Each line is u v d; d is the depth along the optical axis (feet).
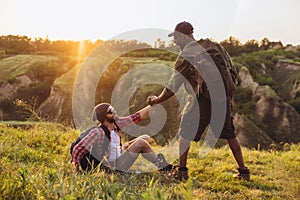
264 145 202.69
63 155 19.01
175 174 16.38
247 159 21.85
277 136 222.69
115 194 10.93
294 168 19.67
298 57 296.30
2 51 260.21
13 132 24.40
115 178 13.80
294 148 29.35
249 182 16.53
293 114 230.68
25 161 17.78
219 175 17.40
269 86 253.85
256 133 207.72
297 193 14.96
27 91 209.05
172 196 13.23
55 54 244.83
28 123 29.94
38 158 18.20
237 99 243.19
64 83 151.23
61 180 11.00
